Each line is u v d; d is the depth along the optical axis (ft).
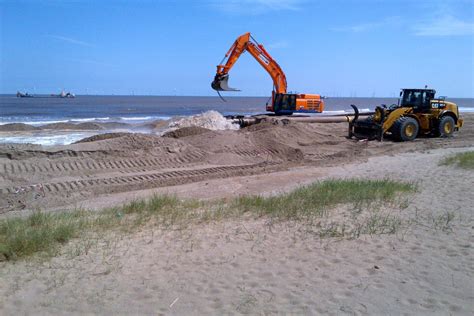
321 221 23.54
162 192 36.76
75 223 23.72
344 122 93.40
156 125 96.27
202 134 62.18
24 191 37.01
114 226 23.49
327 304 14.29
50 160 43.93
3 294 15.30
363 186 31.78
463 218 23.22
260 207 26.89
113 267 17.71
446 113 70.69
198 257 18.79
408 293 14.83
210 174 45.16
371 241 20.04
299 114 101.24
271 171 47.01
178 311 14.15
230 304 14.49
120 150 49.06
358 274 16.49
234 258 18.57
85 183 40.27
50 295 15.28
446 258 17.62
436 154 52.54
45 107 236.43
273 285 15.85
